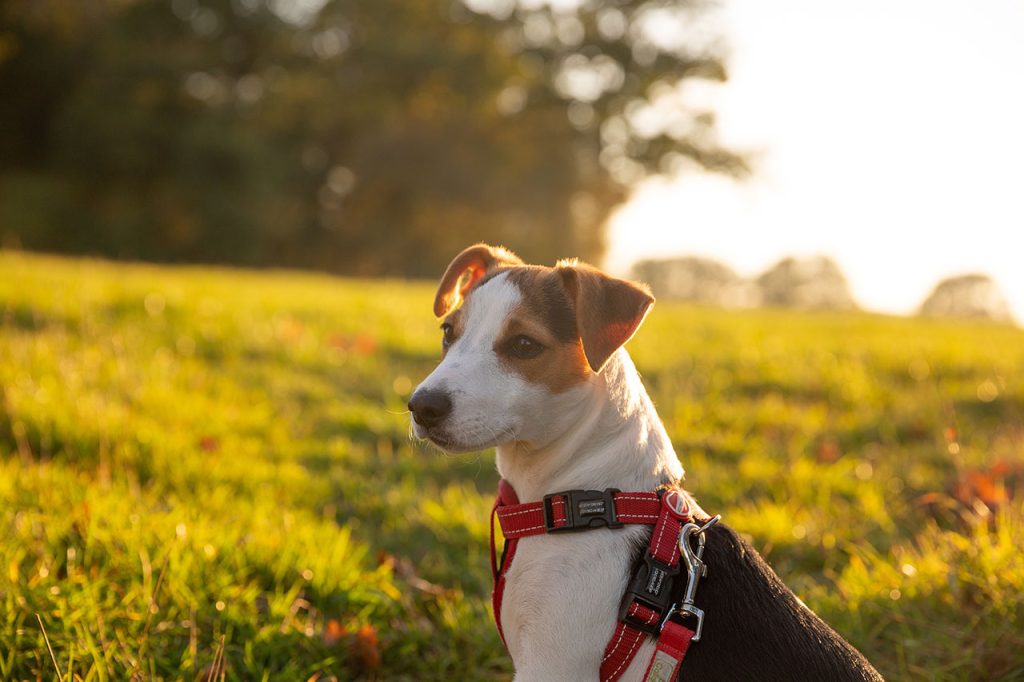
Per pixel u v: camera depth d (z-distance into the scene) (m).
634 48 42.00
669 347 10.51
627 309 2.84
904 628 3.86
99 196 33.22
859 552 4.93
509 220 39.94
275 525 4.58
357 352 8.93
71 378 6.09
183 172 31.55
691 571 2.59
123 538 3.97
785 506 5.65
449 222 40.06
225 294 11.06
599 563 2.63
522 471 2.96
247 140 31.72
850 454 7.09
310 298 11.84
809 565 4.97
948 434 5.41
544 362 2.84
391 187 38.59
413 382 8.38
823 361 10.00
